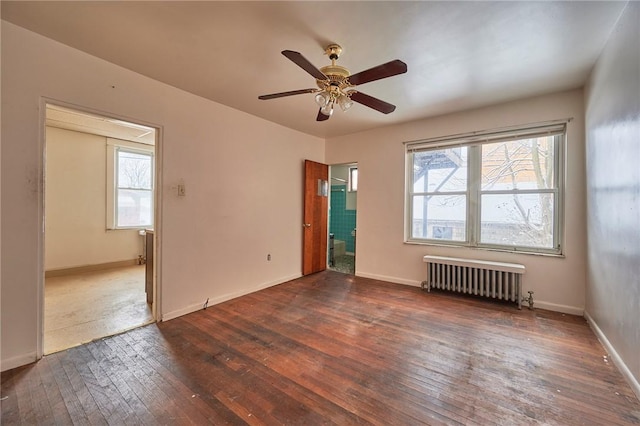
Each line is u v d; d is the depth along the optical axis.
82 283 4.19
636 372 1.76
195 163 3.15
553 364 2.10
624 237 1.93
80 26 1.99
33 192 2.11
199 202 3.20
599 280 2.49
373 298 3.61
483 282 3.49
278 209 4.29
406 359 2.18
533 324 2.81
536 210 3.35
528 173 3.40
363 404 1.68
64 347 2.34
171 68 2.57
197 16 1.86
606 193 2.28
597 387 1.83
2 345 1.99
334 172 7.12
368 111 3.69
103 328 2.71
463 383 1.88
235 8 1.78
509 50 2.26
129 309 3.19
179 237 3.01
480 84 2.89
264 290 3.96
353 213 6.86
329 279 4.57
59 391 1.79
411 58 2.38
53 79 2.17
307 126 4.38
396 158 4.33
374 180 4.57
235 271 3.64
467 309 3.22
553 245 3.25
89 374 1.97
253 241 3.89
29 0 1.71
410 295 3.73
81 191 4.78
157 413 1.61
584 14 1.84
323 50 2.26
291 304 3.39
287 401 1.71
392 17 1.86
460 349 2.33
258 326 2.77
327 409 1.64
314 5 1.75
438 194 4.05
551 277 3.19
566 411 1.62
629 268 1.86
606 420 1.55
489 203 3.65
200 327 2.74
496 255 3.53
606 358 2.17
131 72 2.61
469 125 3.67
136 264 5.45
